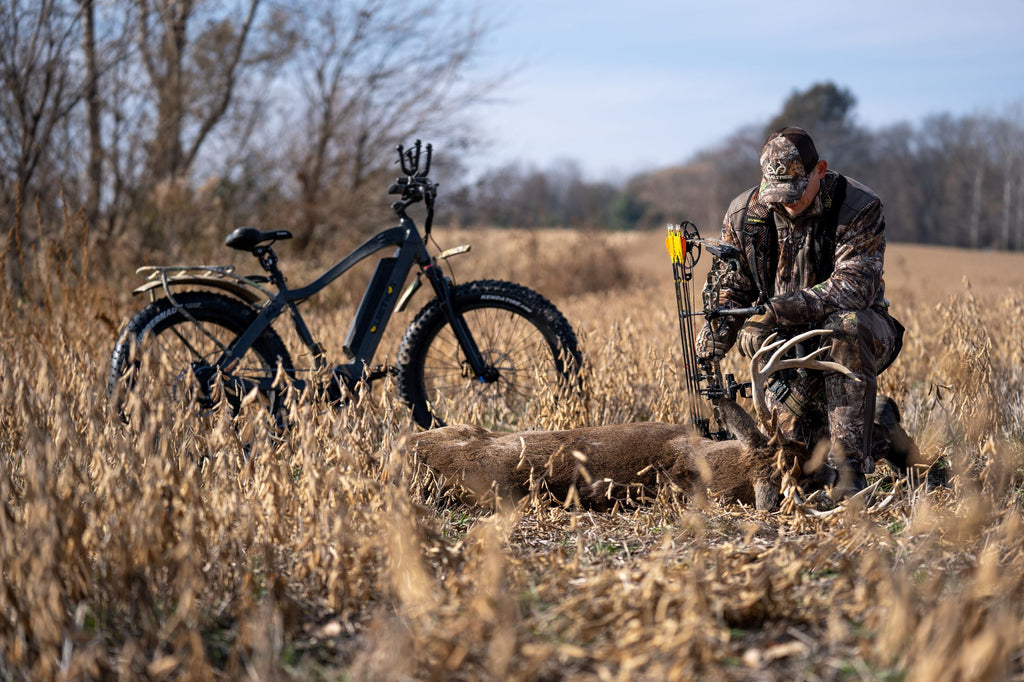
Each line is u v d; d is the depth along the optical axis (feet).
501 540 9.25
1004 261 105.40
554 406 14.05
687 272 11.90
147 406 8.76
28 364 14.15
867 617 7.22
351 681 6.69
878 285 11.18
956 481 10.52
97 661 6.73
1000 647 5.72
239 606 7.75
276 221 45.32
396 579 7.88
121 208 35.09
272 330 14.58
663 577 7.70
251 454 9.67
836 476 10.80
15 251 25.79
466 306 14.98
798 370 11.61
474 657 6.74
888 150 283.59
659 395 15.14
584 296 49.75
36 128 28.53
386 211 51.42
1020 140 259.39
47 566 7.06
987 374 13.42
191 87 42.32
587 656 6.85
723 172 316.81
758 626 7.40
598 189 330.95
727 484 10.88
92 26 30.32
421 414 14.74
